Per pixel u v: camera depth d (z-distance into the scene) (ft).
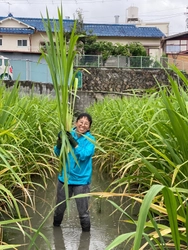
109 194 8.21
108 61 82.17
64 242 12.37
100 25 109.19
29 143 17.66
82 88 78.33
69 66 10.87
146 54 92.22
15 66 65.16
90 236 12.92
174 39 101.86
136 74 77.56
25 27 94.53
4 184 14.02
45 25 10.75
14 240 12.26
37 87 55.01
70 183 13.14
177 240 6.83
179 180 10.70
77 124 13.15
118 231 13.11
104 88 78.13
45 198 17.11
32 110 19.57
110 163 21.67
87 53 87.71
